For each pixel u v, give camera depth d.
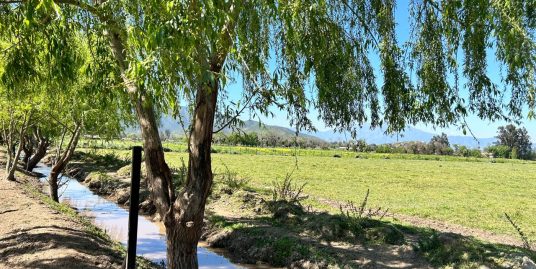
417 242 10.12
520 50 4.73
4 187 14.52
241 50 4.83
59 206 13.55
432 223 15.11
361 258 9.27
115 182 21.28
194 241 6.39
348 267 8.88
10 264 7.18
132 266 5.29
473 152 98.88
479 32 5.38
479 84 5.70
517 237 13.30
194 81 4.09
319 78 5.70
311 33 5.50
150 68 3.45
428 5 6.00
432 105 5.70
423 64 5.96
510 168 60.69
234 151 70.56
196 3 3.60
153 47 3.46
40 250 7.85
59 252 7.68
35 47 6.05
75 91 10.48
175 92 3.78
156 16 3.70
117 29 4.89
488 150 110.81
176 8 3.47
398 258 9.30
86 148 40.91
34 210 11.37
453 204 20.38
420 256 9.34
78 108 12.84
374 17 6.18
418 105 5.73
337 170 41.47
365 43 6.12
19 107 13.27
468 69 5.78
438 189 27.75
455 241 9.45
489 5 5.07
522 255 8.43
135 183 5.29
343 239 10.64
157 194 6.41
